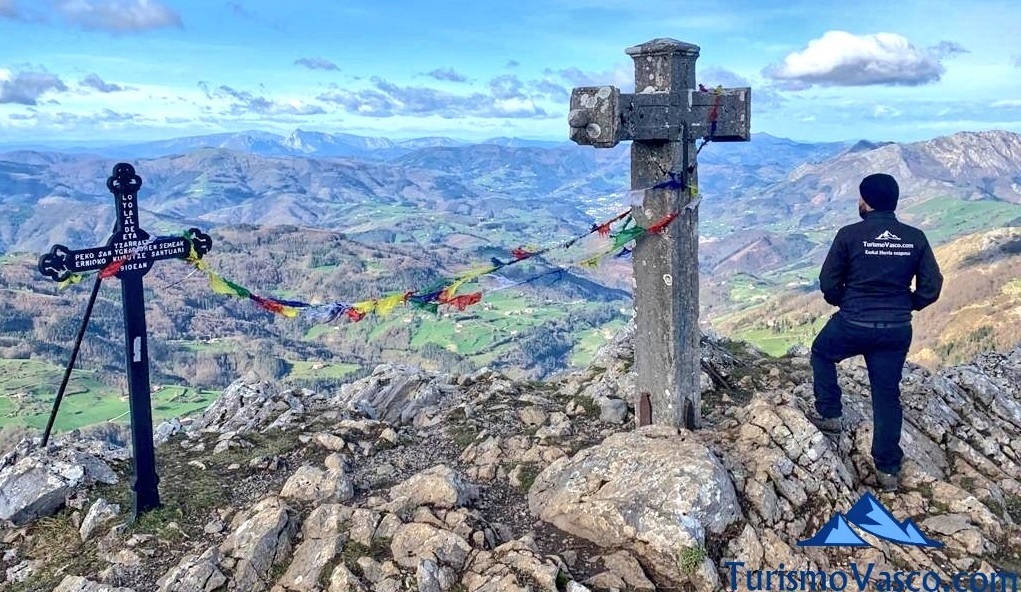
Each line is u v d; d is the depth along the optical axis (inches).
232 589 148.9
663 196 183.5
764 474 164.4
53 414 198.2
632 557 147.3
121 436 2546.8
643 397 196.1
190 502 184.7
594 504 157.6
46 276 159.8
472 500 176.6
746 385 240.2
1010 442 198.5
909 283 165.2
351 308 178.1
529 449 202.7
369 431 230.4
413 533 153.5
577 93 171.8
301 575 148.3
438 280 178.1
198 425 269.3
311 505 176.7
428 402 260.2
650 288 189.2
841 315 171.5
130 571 159.0
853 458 180.4
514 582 137.6
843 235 167.5
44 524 180.7
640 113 173.0
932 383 219.0
